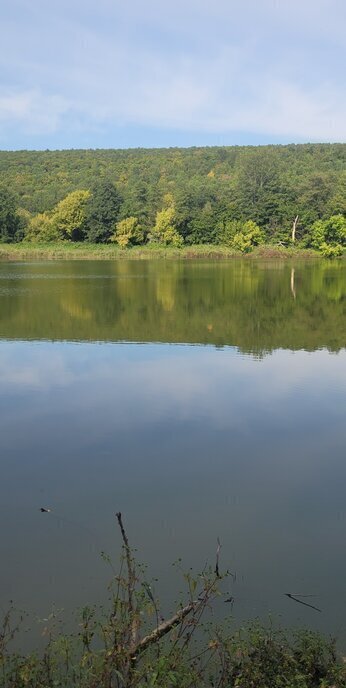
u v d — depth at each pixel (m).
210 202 87.94
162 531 7.86
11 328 23.06
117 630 4.84
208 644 5.17
